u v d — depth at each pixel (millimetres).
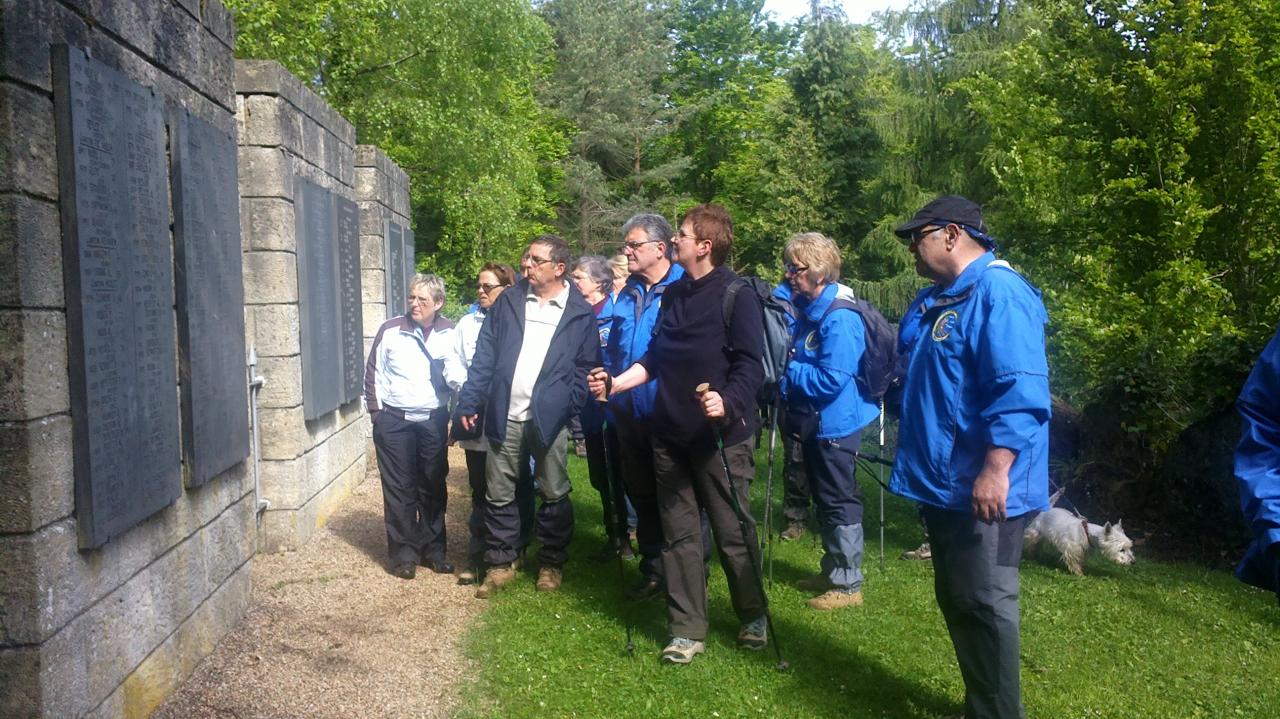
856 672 4375
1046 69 8906
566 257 5531
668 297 4523
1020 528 3459
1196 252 7719
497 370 5438
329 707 3920
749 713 3939
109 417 3338
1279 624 5059
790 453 6750
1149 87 7566
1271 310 7223
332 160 7820
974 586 3461
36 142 2994
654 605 5254
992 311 3365
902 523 7309
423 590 5586
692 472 4465
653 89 38438
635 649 4578
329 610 5145
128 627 3557
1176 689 4219
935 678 4285
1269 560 2404
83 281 3162
